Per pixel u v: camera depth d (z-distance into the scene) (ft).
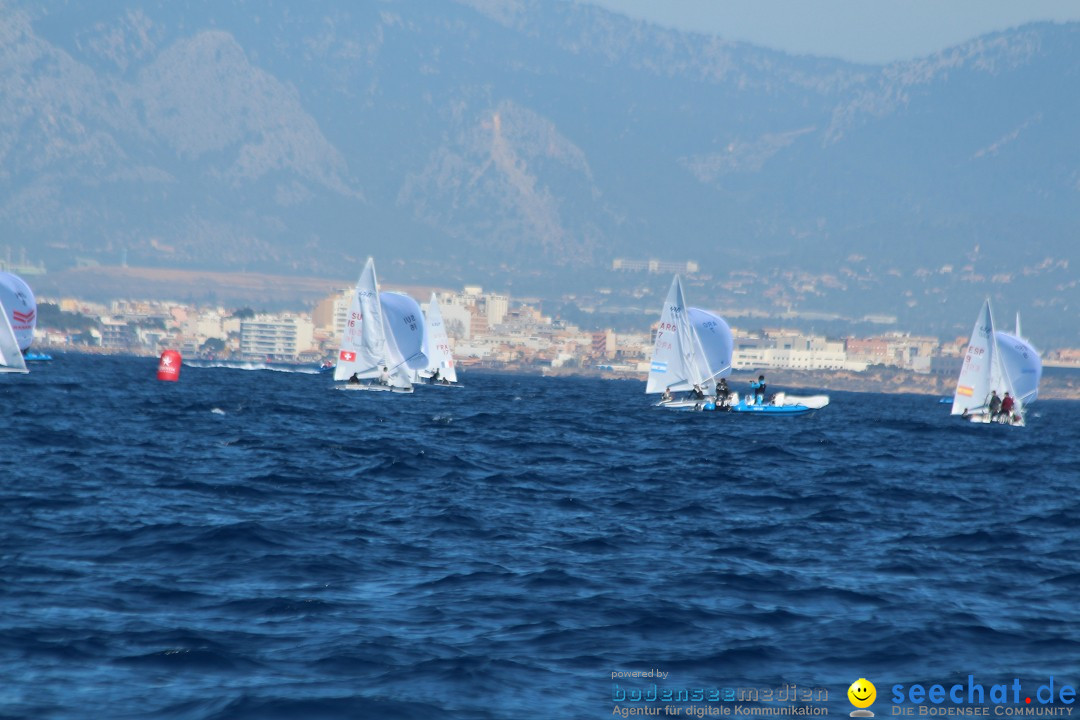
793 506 440.86
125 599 244.63
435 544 321.73
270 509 374.22
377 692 188.44
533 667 205.46
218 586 260.01
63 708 178.29
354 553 302.25
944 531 382.01
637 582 278.46
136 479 435.53
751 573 293.23
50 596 243.40
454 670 200.13
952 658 219.61
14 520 331.16
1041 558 332.60
